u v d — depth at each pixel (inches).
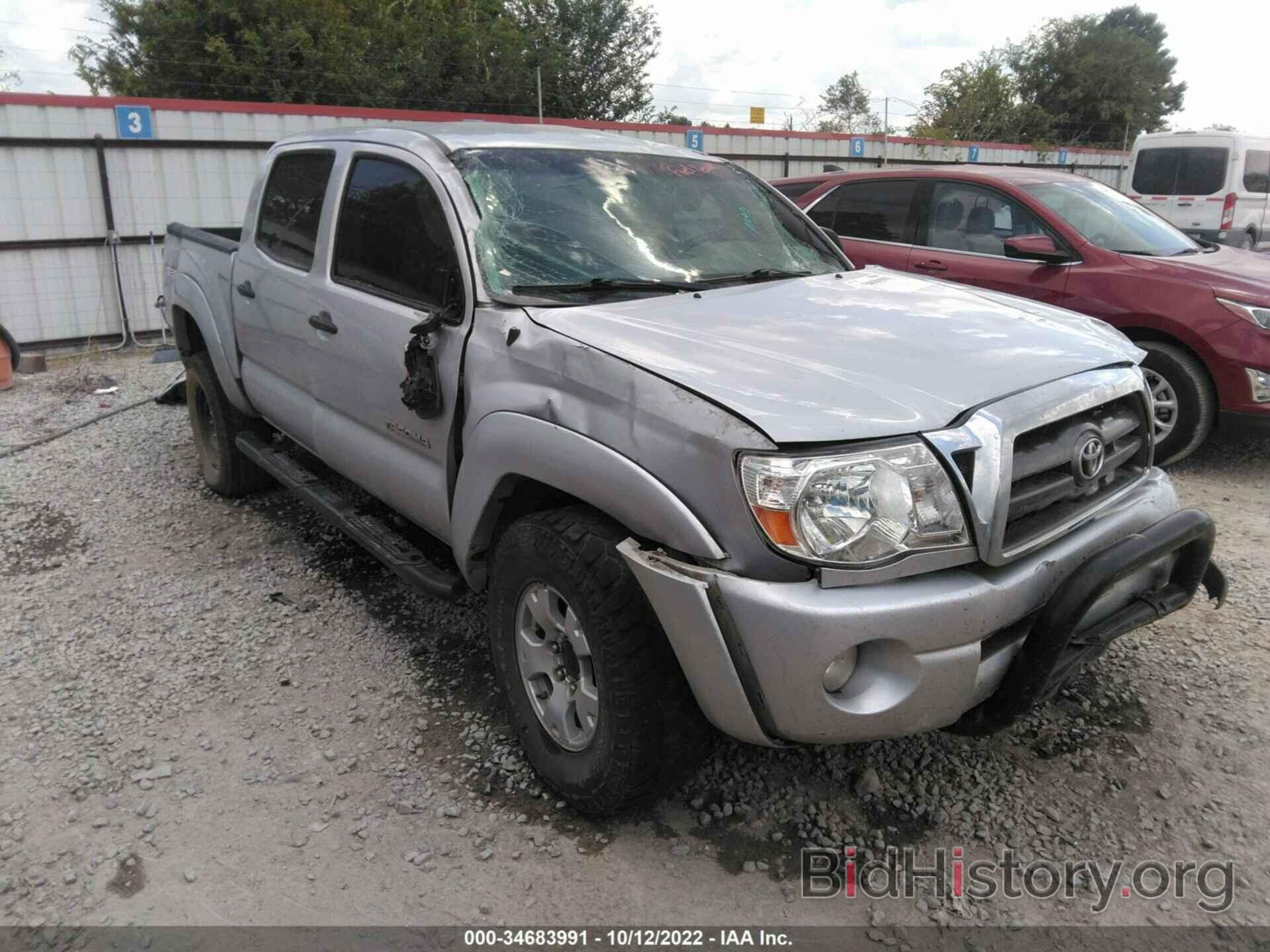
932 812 107.9
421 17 1132.5
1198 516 99.3
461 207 123.0
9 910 94.9
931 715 89.2
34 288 421.7
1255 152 526.6
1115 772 114.0
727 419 86.9
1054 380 100.5
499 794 111.7
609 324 107.3
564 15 1358.3
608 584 95.3
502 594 110.7
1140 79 1755.7
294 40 1027.3
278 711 128.6
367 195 141.9
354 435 145.9
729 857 101.4
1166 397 221.3
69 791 112.3
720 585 86.0
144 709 129.0
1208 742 119.0
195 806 109.7
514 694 112.3
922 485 87.0
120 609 158.7
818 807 108.9
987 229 252.2
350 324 139.0
